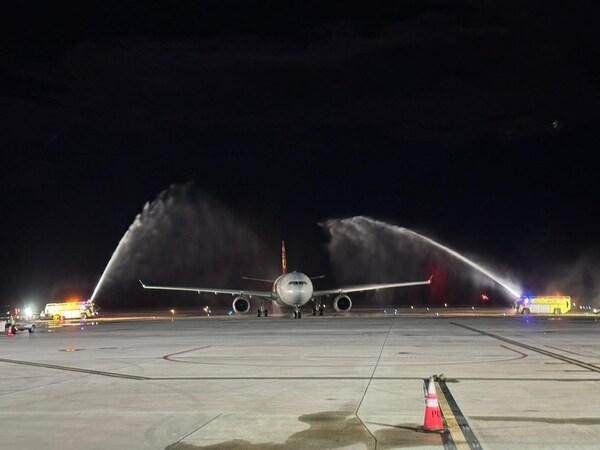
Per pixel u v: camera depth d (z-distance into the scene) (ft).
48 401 54.19
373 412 48.42
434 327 157.58
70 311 272.51
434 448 38.09
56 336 147.02
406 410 49.06
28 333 164.45
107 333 155.43
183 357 90.43
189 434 41.88
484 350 95.20
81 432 42.70
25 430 43.39
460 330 144.56
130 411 49.55
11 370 76.59
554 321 187.11
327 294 245.04
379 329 151.43
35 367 79.71
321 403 52.24
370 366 76.48
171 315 299.79
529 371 70.79
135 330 166.71
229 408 50.44
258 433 42.06
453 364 77.71
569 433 41.39
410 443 39.24
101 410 50.06
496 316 233.96
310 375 69.10
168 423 45.16
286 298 226.38
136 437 41.22
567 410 48.55
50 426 44.52
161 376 69.72
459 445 38.68
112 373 72.84
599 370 71.46
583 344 105.29
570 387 59.41
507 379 64.69
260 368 75.92
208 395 56.65
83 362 85.30
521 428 42.86
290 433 42.01
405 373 69.72
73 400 54.65
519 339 116.57
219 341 120.57
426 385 61.16
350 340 117.70
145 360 86.94
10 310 325.42
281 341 118.01
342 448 38.27
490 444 38.78
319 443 39.45
